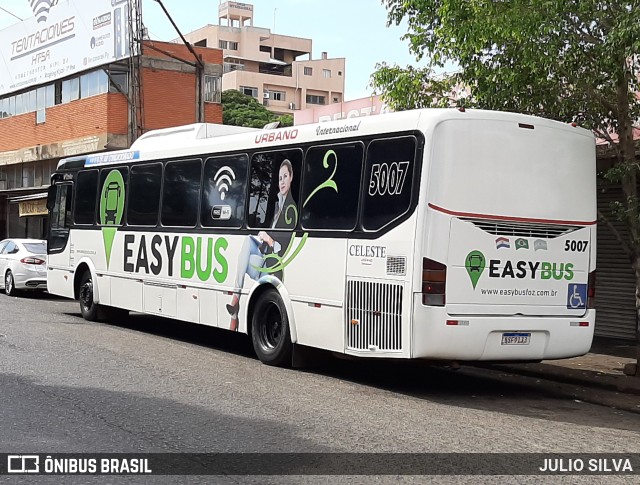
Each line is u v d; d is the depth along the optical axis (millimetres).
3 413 7859
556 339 9805
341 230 10141
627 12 10023
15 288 22516
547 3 10359
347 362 12125
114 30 30344
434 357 9141
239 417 7996
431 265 9070
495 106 11922
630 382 10664
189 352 12438
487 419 8508
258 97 87062
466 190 9250
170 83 32312
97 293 15695
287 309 10945
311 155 10781
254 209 11734
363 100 21250
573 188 9992
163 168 13938
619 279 15141
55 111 34188
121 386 9367
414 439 7328
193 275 12922
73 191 16828
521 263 9578
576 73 11234
